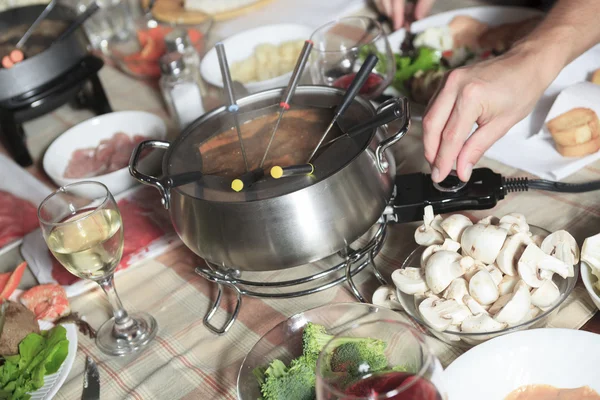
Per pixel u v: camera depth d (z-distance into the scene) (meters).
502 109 0.99
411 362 0.68
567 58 1.10
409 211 1.00
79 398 0.94
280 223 0.86
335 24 1.47
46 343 0.99
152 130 1.50
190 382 0.92
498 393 0.76
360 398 0.59
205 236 0.90
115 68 1.92
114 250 0.97
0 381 0.94
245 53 1.73
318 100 1.02
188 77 1.48
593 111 1.12
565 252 0.83
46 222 0.95
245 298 1.04
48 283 1.16
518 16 1.49
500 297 0.82
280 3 2.00
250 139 0.99
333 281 0.97
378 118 0.88
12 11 1.71
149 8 2.05
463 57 1.49
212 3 1.99
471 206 1.00
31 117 1.53
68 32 1.56
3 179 1.51
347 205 0.88
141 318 1.06
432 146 0.99
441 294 0.84
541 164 1.15
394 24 1.68
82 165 1.46
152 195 1.33
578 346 0.76
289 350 0.83
